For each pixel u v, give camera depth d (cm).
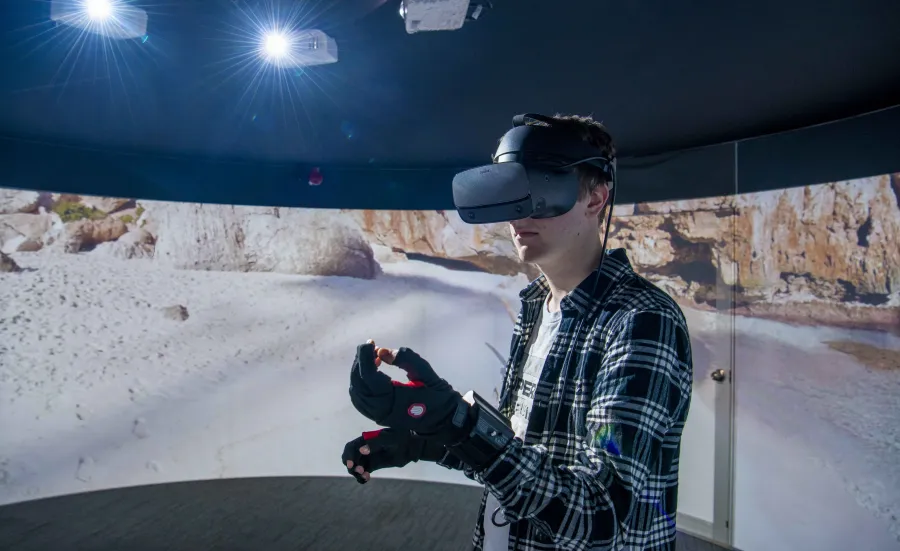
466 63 233
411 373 60
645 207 355
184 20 202
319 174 419
